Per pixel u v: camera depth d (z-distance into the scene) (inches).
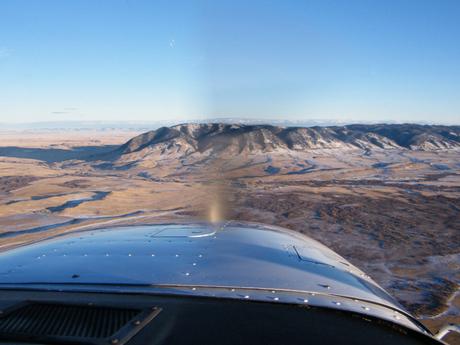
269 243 335.9
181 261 264.5
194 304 183.8
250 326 162.4
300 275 245.9
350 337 161.5
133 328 151.6
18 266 260.8
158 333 151.0
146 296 194.2
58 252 300.4
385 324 180.1
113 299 188.7
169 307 179.0
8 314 166.7
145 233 371.2
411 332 172.4
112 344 137.1
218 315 171.6
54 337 140.9
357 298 215.2
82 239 353.7
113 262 261.9
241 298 193.3
